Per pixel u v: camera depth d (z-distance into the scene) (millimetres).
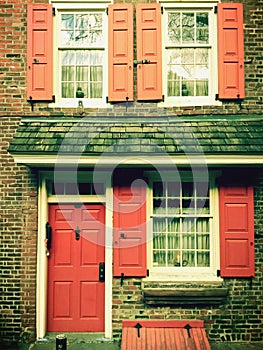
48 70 6305
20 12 6379
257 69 6344
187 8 6414
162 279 5965
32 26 6312
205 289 5879
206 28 6449
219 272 6035
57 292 6277
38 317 6078
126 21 6305
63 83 6500
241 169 6082
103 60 6461
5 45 6344
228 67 6285
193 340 5527
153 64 6301
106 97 6363
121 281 6082
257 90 6320
